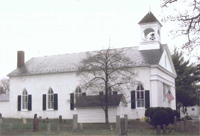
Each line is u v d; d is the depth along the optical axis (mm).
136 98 36625
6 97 50406
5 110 45844
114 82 31422
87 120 33781
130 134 21875
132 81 30906
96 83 30172
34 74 43812
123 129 21172
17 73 45281
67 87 41281
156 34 41344
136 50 41688
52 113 41938
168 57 43344
